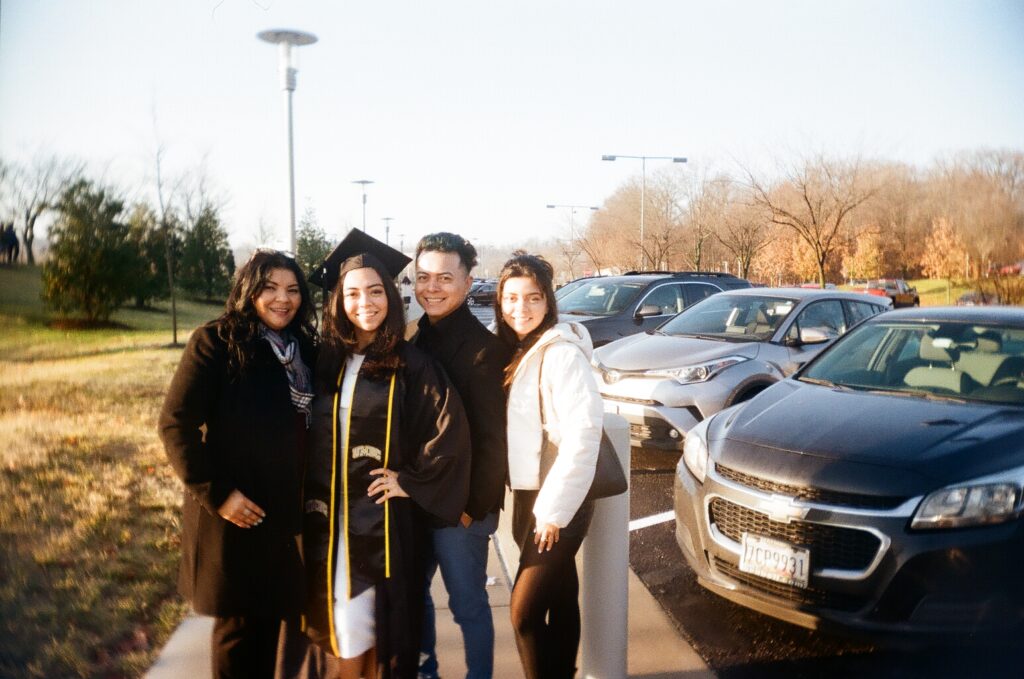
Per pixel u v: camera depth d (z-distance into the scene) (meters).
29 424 7.00
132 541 4.36
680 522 3.99
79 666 3.11
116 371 10.37
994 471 3.18
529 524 2.74
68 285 14.34
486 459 2.71
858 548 3.21
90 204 14.52
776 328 7.22
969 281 21.55
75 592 3.70
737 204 34.47
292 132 10.85
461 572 2.84
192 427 2.46
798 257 41.09
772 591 3.43
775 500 3.41
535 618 2.68
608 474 2.74
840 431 3.68
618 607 3.04
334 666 3.06
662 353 6.92
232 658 2.68
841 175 26.48
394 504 2.61
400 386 2.60
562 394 2.64
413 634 2.69
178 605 3.67
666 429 6.50
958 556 3.02
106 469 5.67
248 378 2.54
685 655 3.48
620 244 47.69
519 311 2.76
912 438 3.50
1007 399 3.99
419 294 2.83
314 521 2.62
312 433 2.62
